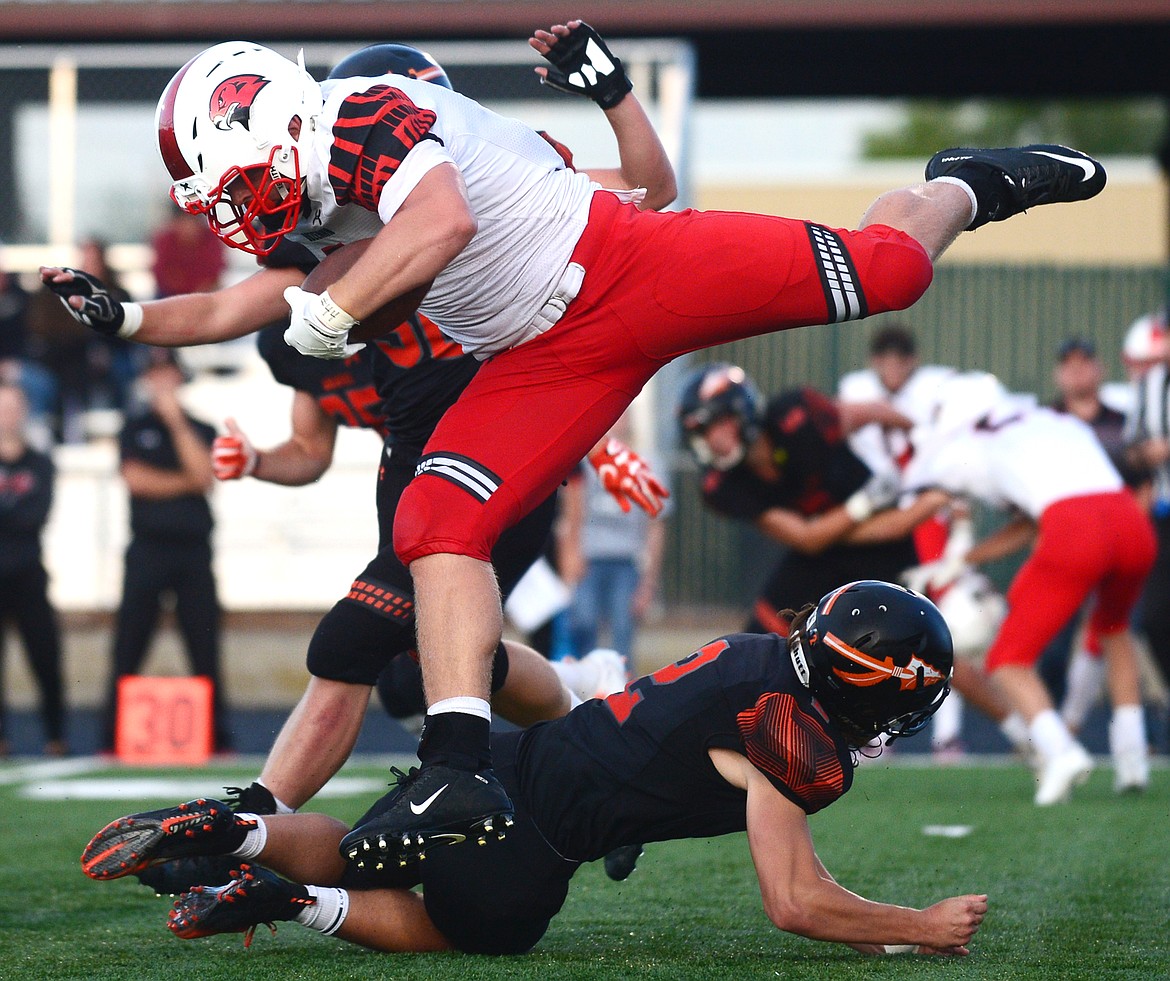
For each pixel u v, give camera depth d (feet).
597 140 130.21
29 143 136.67
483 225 38.88
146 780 83.87
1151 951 40.45
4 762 96.63
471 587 38.55
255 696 133.08
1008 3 142.92
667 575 132.26
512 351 40.34
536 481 39.73
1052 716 74.18
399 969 38.22
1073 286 137.59
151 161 136.98
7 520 102.58
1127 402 105.29
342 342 37.60
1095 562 74.74
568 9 142.72
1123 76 166.50
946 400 80.53
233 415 134.92
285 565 134.10
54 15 143.84
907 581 82.48
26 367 128.57
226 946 42.14
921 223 41.34
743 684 38.70
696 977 37.01
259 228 40.70
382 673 50.72
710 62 160.04
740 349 135.85
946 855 56.90
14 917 46.62
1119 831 63.05
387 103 37.83
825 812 69.21
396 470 49.29
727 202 186.50
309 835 40.40
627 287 39.63
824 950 41.06
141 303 43.93
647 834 39.65
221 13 143.33
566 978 36.88
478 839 37.22
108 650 132.05
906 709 37.93
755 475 80.89
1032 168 43.04
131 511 102.78
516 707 49.21
